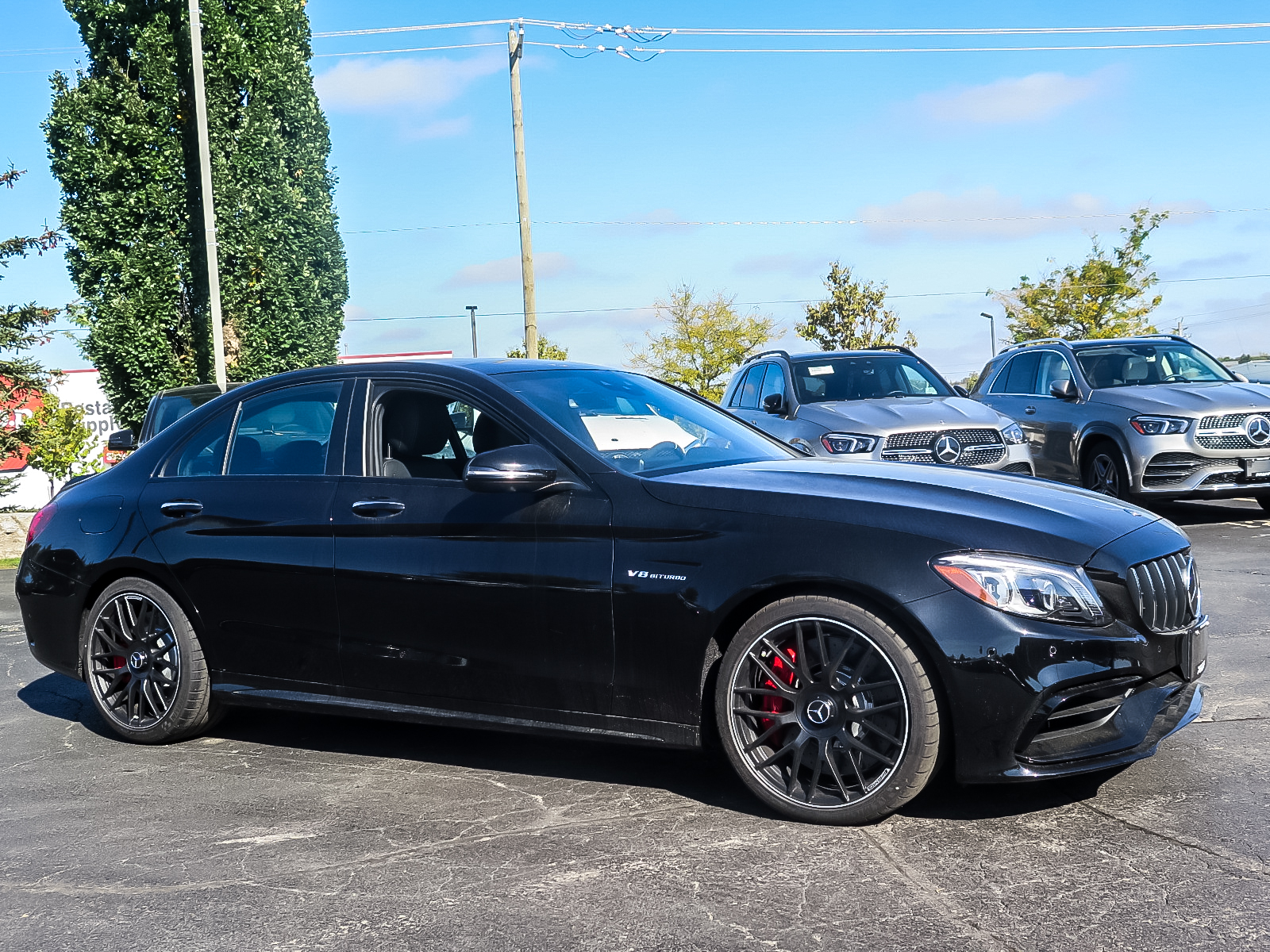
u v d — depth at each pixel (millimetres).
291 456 4773
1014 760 3453
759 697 3822
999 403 13281
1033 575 3469
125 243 19141
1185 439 10797
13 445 17109
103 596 5066
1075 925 2865
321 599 4516
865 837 3518
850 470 4152
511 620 4117
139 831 3854
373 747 4797
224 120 19594
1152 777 3953
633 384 5035
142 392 19391
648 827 3686
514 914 3070
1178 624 3748
